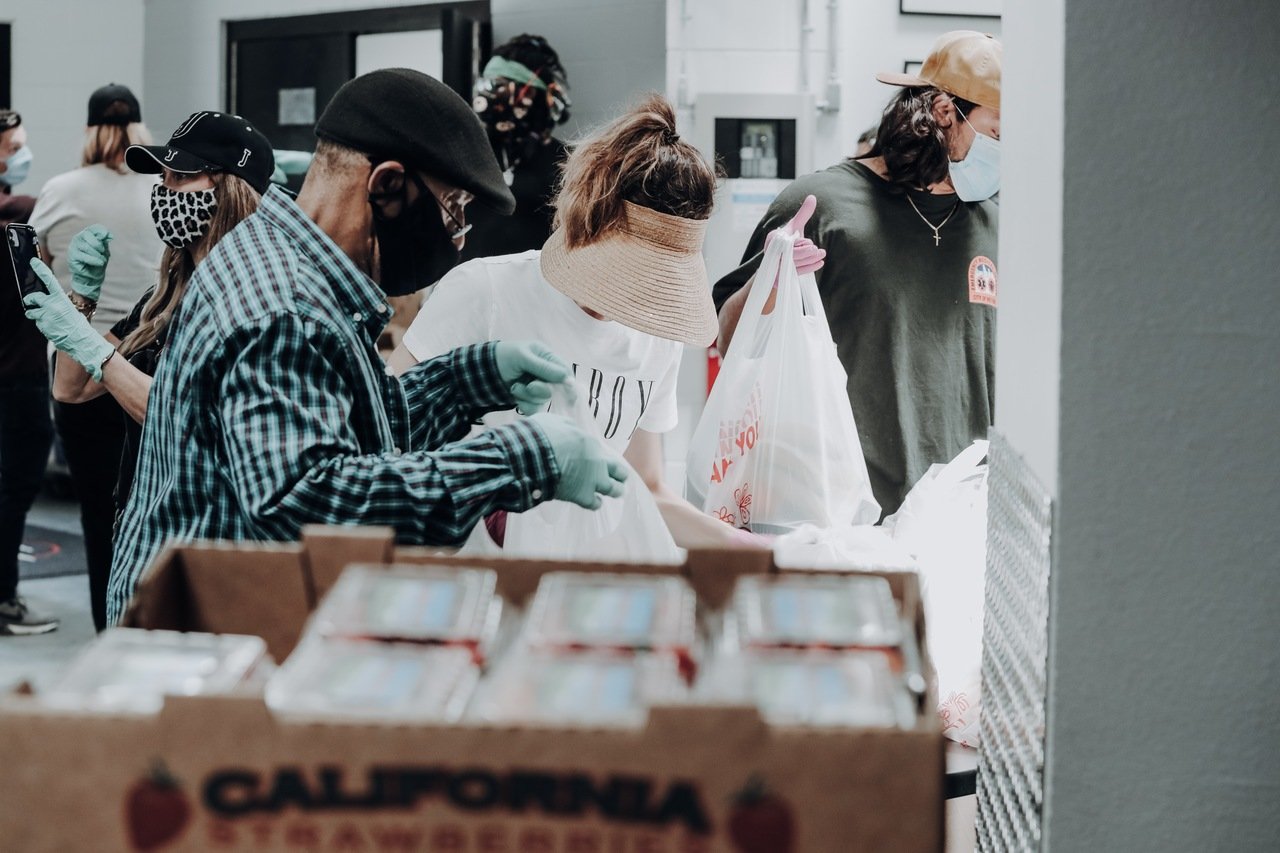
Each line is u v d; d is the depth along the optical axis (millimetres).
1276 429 987
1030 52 1127
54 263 4039
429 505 1288
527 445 1332
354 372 1417
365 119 1490
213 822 720
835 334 2887
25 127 6352
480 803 714
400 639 827
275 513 1284
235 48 5984
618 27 4484
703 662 858
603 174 1829
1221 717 1001
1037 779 1031
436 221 1543
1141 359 991
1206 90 975
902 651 824
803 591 893
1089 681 1004
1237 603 996
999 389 1293
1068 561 999
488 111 4109
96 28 6234
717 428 2369
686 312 1815
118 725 718
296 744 715
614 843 713
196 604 996
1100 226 987
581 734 708
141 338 2688
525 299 1964
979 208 2928
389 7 5559
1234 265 982
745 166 4172
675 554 1837
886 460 2881
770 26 4270
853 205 2869
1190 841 1009
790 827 705
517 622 910
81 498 3654
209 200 2596
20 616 4391
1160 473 994
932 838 701
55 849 725
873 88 4367
